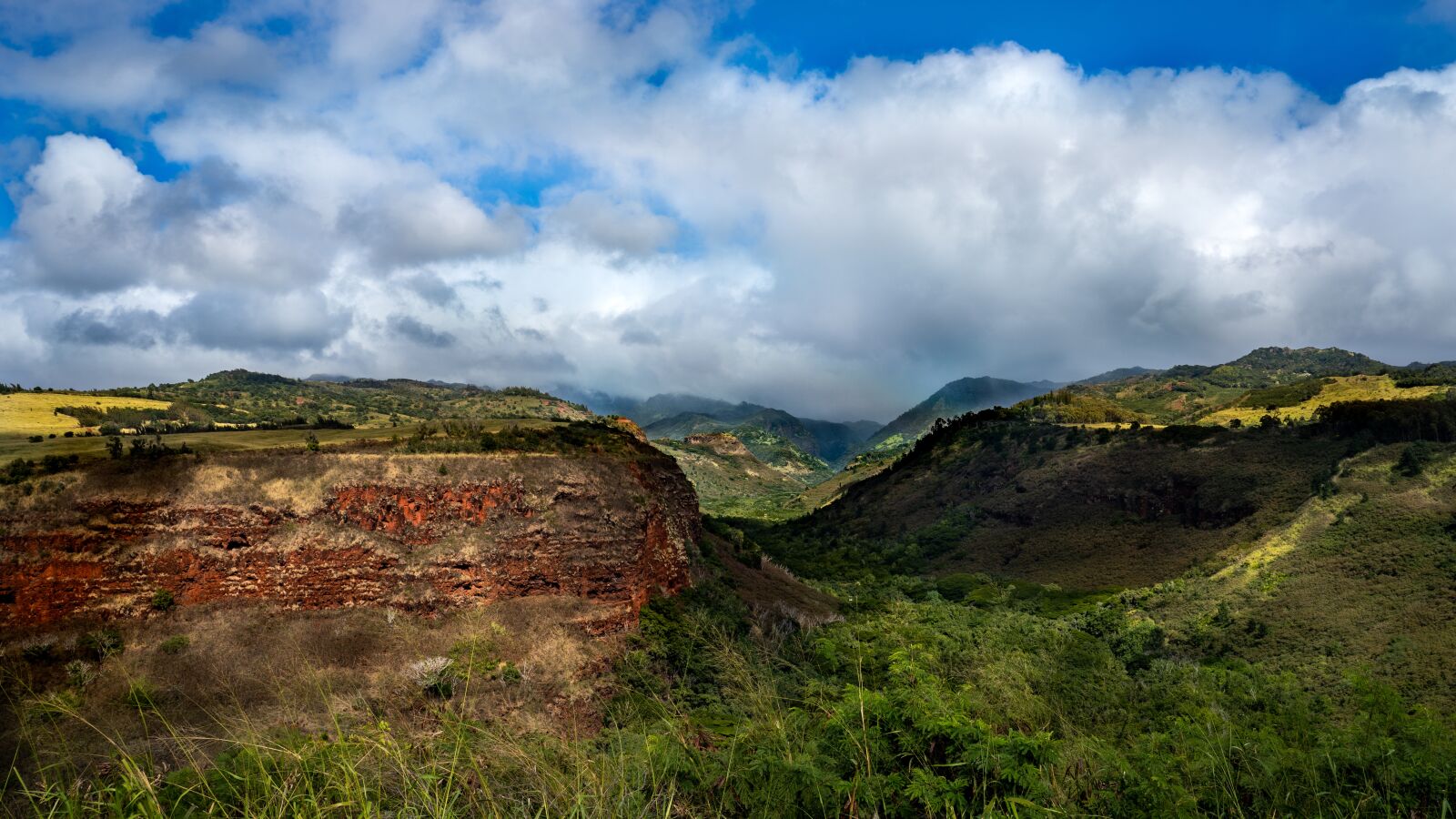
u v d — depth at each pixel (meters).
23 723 5.59
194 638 31.33
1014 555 111.19
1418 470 77.62
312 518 37.53
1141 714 17.00
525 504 42.25
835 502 180.50
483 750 5.49
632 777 5.82
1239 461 104.00
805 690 7.77
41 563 31.77
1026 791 6.17
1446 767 6.31
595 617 38.06
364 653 31.00
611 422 117.12
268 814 5.18
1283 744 7.16
